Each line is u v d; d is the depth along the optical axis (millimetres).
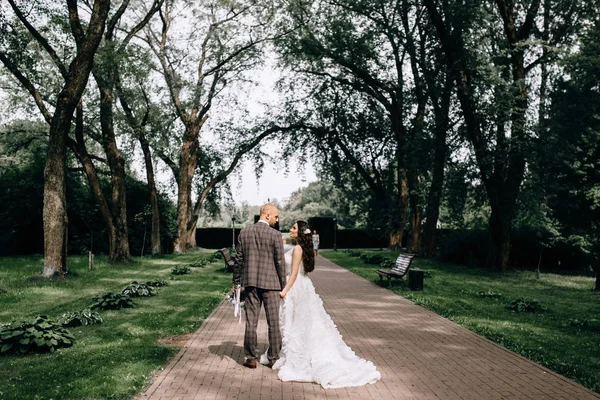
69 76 18438
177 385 5930
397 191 42469
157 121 31500
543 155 22078
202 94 36750
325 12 36000
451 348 8008
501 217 24125
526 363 7109
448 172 28453
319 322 6551
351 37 35406
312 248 6938
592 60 19172
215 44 37750
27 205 33844
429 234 34031
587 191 22531
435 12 24641
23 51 20594
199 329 9352
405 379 6305
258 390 5812
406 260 16719
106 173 36219
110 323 9836
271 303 6758
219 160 43875
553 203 24531
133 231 37344
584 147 22453
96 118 27328
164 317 10547
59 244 18469
